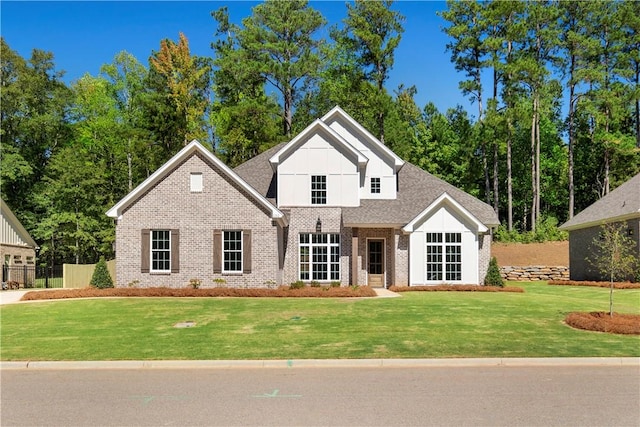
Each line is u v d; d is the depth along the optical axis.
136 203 27.30
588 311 19.56
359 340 14.66
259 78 57.19
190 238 27.16
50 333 16.17
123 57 60.72
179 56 55.34
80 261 55.34
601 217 35.00
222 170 27.27
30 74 55.19
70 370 12.30
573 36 53.50
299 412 8.84
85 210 49.94
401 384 10.67
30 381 11.23
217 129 56.75
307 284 29.39
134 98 58.69
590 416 8.61
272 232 27.08
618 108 54.25
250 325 17.05
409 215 29.95
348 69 58.22
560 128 68.81
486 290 27.19
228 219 27.14
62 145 58.12
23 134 55.34
